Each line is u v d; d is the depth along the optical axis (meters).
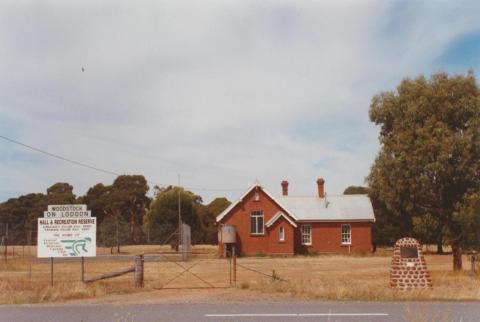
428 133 26.09
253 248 50.88
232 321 11.79
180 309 13.77
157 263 38.59
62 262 39.50
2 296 16.47
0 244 50.00
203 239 85.00
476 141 25.83
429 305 14.17
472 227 25.91
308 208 55.28
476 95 27.02
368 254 51.81
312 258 46.72
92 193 107.69
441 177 26.42
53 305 15.02
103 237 59.75
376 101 28.81
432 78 27.62
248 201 51.56
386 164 27.30
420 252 18.61
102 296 17.38
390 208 28.91
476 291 16.61
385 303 14.77
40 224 19.75
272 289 18.30
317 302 15.15
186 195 75.00
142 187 105.62
